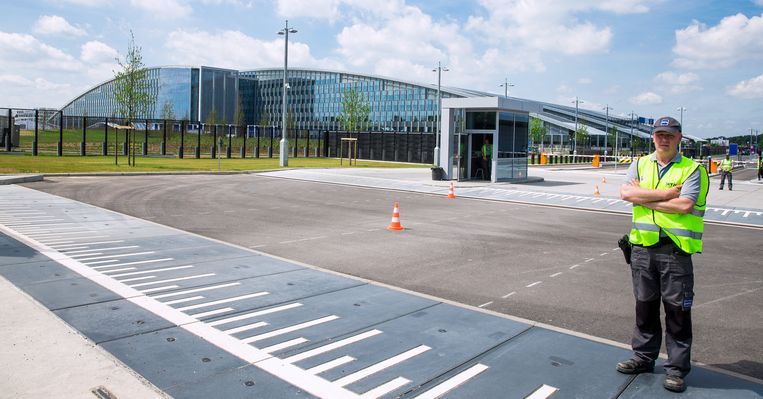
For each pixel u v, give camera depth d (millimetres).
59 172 25969
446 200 21297
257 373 5078
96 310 6723
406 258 10617
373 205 19109
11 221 13188
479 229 14391
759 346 6227
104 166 31016
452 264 10156
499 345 5926
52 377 4840
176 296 7430
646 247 5066
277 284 8219
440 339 6070
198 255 10133
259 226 14047
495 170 28312
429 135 50531
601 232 14273
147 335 5941
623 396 4785
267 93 118062
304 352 5609
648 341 5219
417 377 5074
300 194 21922
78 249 10305
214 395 4609
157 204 17531
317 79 111875
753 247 12570
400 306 7270
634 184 5172
